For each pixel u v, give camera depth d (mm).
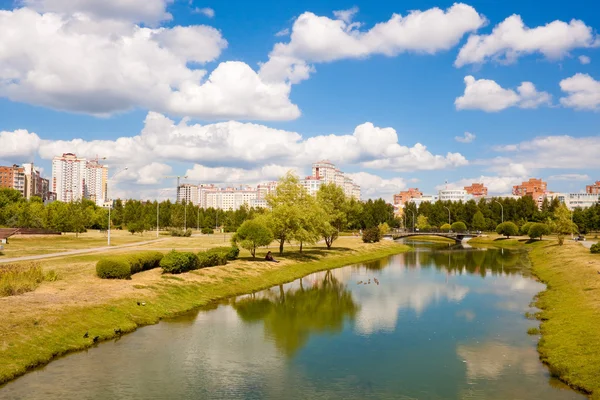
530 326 36938
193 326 36062
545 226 129875
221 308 43469
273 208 78688
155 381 24188
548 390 23656
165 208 182500
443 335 34438
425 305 45875
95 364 26531
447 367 27250
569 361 26453
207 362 27484
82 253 67812
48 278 41344
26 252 68750
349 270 76000
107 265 43969
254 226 67875
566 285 50719
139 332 33562
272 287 57281
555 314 38531
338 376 25641
